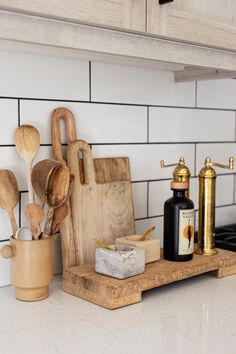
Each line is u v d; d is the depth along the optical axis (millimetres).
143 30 974
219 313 1032
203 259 1270
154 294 1150
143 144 1482
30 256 1070
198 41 1094
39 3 819
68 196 1173
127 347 871
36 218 1080
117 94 1398
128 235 1361
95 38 929
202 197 1326
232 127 1775
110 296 1045
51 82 1246
